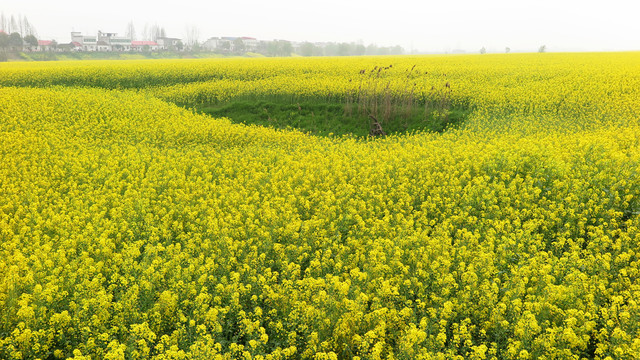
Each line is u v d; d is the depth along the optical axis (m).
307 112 30.97
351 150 18.53
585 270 8.57
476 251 9.26
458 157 15.74
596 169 12.87
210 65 48.84
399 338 6.76
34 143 19.44
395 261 8.57
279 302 7.71
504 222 10.42
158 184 14.56
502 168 14.14
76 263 8.90
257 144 21.42
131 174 15.83
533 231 10.57
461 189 13.06
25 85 40.66
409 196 12.39
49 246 9.70
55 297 7.78
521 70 38.88
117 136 22.53
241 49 175.00
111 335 7.09
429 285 8.34
